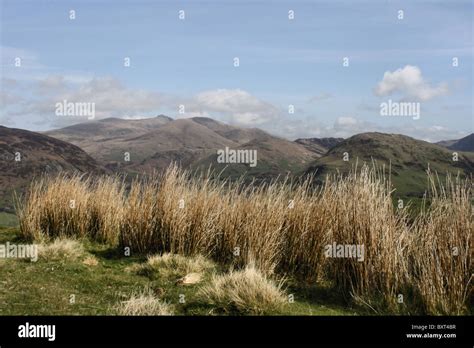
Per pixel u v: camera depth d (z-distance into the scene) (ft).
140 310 13.41
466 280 13.73
